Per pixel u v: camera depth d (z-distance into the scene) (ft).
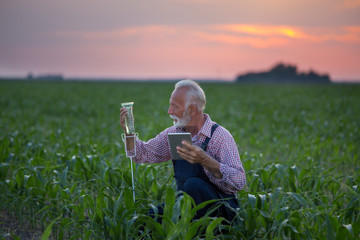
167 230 9.22
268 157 24.94
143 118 46.65
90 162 16.35
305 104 75.97
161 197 13.25
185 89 10.17
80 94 115.34
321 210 10.89
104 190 14.11
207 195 10.01
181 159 10.48
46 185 13.24
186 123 10.38
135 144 11.32
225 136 10.30
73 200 13.66
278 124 41.65
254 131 37.50
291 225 9.73
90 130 35.70
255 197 10.54
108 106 72.23
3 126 35.83
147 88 176.45
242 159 16.75
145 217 10.09
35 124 41.57
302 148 25.31
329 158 22.44
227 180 9.76
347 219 10.87
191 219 9.53
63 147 21.68
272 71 548.72
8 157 17.22
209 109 60.44
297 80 543.80
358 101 82.38
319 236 9.57
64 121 45.85
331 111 59.16
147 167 13.76
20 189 14.01
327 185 14.67
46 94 113.60
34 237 12.31
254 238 10.56
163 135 11.28
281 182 15.26
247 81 550.77
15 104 71.51
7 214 14.38
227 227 10.23
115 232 9.66
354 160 19.89
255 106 73.82
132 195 10.62
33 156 18.40
